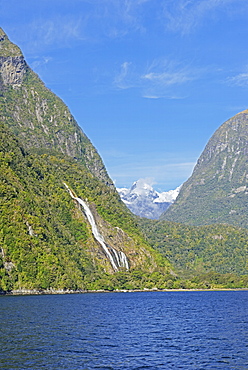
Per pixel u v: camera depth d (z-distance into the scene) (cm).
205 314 15525
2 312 14062
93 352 8450
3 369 7119
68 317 13475
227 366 7594
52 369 7206
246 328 11850
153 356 8250
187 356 8281
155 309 17325
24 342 9038
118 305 18825
